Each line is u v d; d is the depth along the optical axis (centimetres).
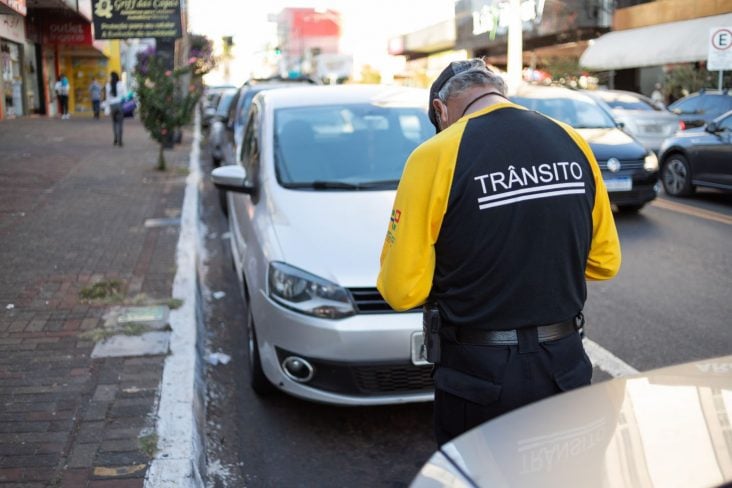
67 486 341
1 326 546
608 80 2908
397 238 245
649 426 193
